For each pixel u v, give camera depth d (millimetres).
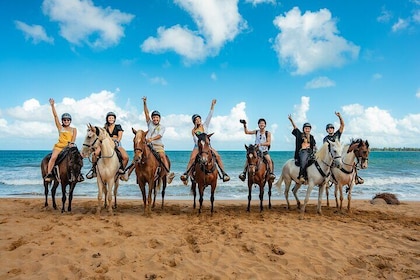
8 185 20188
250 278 4926
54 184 10328
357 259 5766
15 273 4961
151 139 9469
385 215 10297
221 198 15898
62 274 4938
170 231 7402
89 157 8828
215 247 6246
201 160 8609
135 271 5125
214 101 10195
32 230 7230
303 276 5098
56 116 9656
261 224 8250
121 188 18859
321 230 7660
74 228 7418
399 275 5148
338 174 10070
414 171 30750
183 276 4969
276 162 45656
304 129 10516
